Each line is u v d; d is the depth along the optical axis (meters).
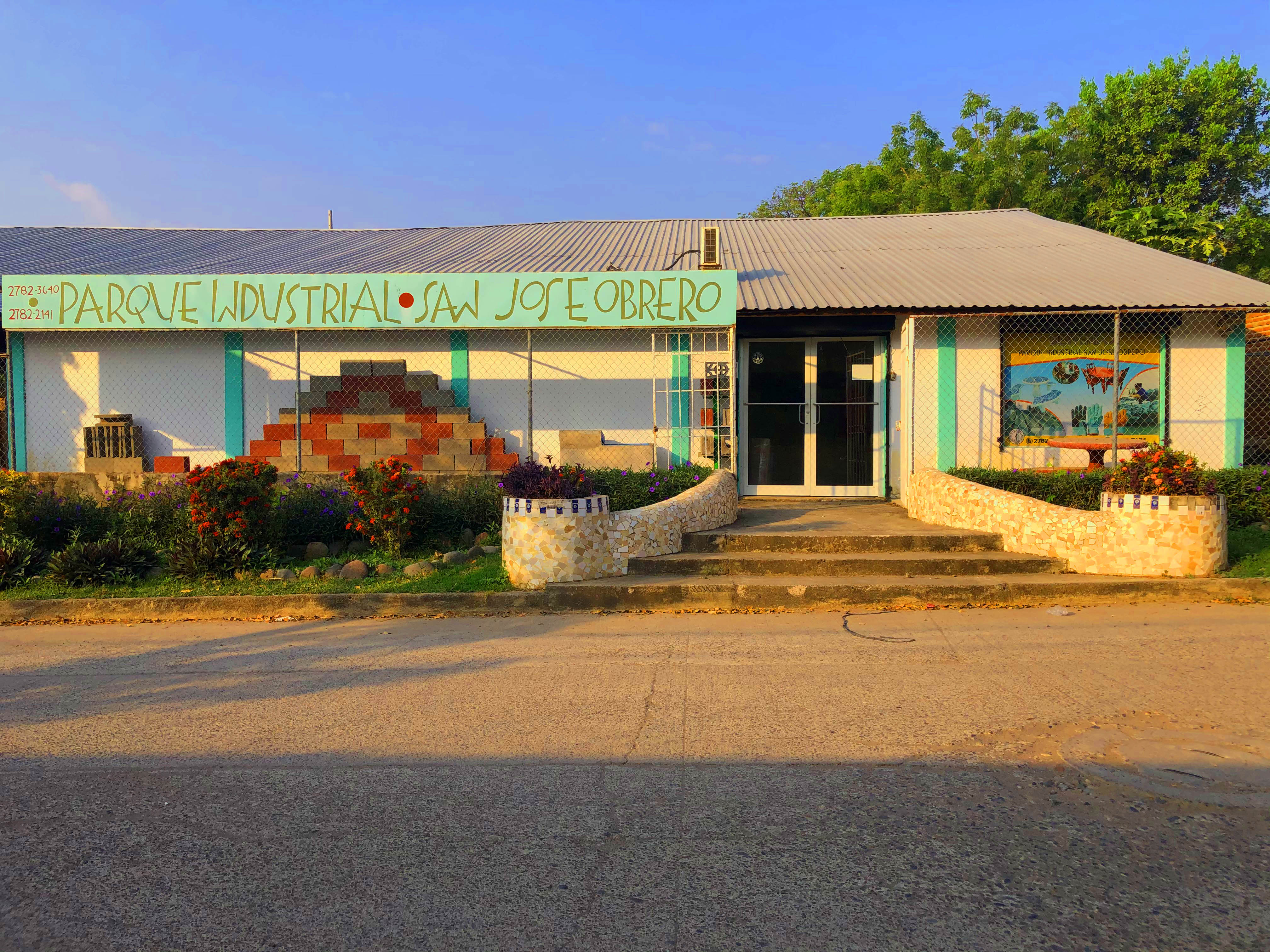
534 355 12.68
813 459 12.64
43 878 3.27
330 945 2.80
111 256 15.30
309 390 12.75
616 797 3.88
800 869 3.22
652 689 5.47
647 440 12.62
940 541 9.14
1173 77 24.97
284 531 9.73
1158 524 8.05
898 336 12.37
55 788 4.11
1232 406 11.98
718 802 3.80
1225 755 4.20
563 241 16.78
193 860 3.39
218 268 14.01
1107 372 12.09
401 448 12.38
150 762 4.41
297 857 3.39
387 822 3.68
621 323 10.87
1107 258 13.70
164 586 8.66
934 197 25.44
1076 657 6.01
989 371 12.15
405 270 13.77
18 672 6.26
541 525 8.20
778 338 12.54
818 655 6.22
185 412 12.76
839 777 4.04
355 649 6.75
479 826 3.63
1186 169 24.61
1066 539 8.49
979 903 2.96
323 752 4.52
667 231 17.73
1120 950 2.70
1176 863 3.21
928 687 5.38
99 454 12.46
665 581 8.13
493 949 2.76
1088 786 3.89
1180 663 5.80
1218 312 11.95
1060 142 25.81
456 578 8.61
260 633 7.41
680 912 2.95
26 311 11.19
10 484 9.66
